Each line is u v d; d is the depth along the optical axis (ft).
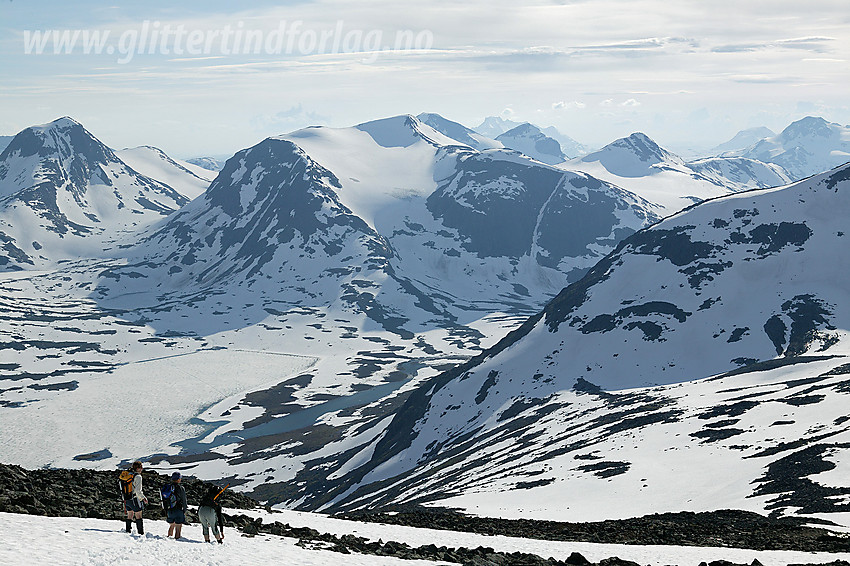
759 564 111.55
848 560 118.93
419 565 92.53
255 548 91.56
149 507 111.45
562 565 108.17
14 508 93.71
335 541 109.50
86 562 71.00
